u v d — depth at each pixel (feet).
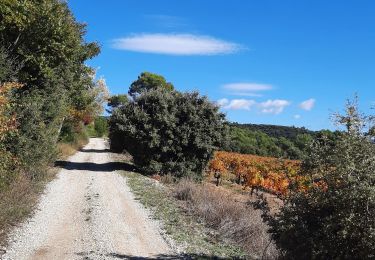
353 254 21.63
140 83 284.00
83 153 126.72
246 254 35.76
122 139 90.99
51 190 55.72
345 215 21.74
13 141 51.80
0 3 59.11
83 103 126.31
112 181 70.64
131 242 35.83
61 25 68.23
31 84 66.80
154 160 83.92
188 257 33.09
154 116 83.41
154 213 47.85
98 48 96.53
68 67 78.74
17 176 46.85
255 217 43.19
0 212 33.42
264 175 92.79
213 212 46.83
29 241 32.96
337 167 23.06
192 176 83.41
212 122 85.25
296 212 23.99
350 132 23.77
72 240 34.71
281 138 198.90
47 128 63.57
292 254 23.93
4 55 55.01
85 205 49.16
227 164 120.37
